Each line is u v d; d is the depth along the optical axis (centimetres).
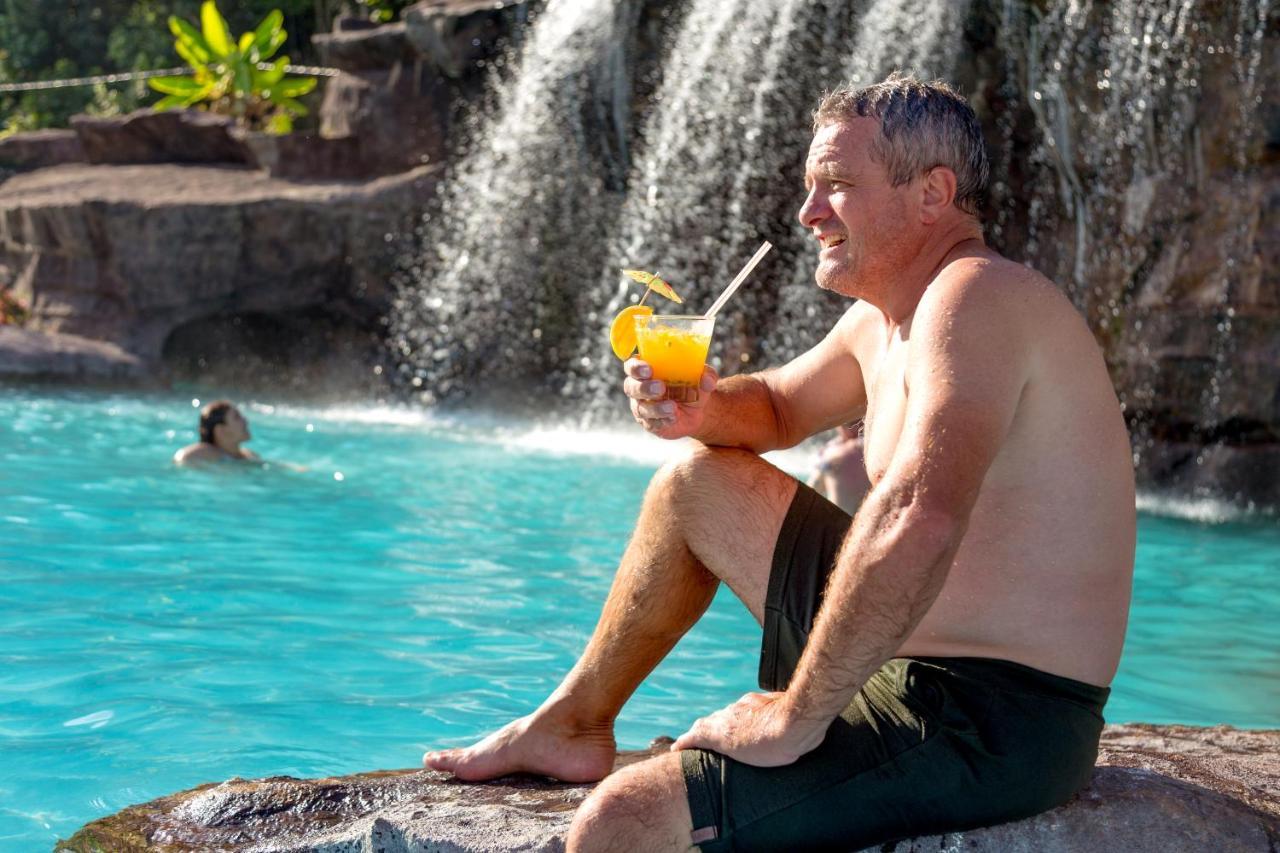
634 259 1345
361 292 1439
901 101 245
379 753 382
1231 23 1004
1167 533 874
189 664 464
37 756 371
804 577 257
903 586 213
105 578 591
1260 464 1001
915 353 227
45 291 1505
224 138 1617
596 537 734
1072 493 234
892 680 240
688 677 477
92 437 1026
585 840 236
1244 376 1010
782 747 231
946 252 248
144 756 373
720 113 1285
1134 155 1061
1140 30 1047
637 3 1317
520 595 591
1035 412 231
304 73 1739
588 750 297
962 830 238
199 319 1496
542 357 1412
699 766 238
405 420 1305
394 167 1509
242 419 912
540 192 1396
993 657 239
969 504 214
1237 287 1010
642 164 1345
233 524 727
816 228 257
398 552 675
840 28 1210
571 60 1351
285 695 434
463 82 1464
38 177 1667
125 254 1416
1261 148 999
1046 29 1091
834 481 636
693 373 270
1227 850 241
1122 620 242
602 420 1356
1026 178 1142
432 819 264
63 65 2500
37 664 456
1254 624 613
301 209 1410
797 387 298
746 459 271
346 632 517
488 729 407
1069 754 237
